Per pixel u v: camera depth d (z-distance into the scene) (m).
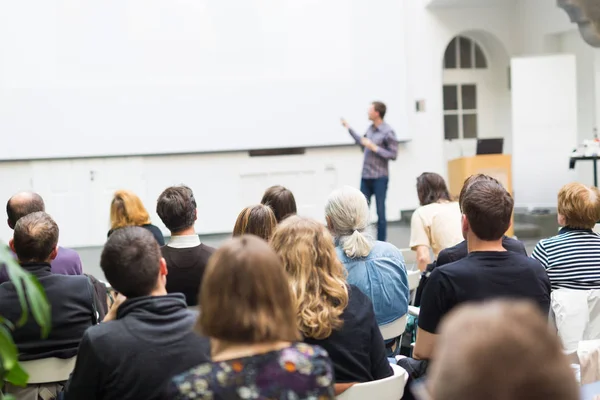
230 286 1.59
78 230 9.86
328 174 10.66
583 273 3.43
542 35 10.84
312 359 1.58
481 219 2.78
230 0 10.09
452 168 9.76
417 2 10.86
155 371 2.08
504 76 11.64
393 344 3.33
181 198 3.65
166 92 9.97
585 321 3.33
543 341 0.88
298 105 10.38
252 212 3.41
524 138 10.29
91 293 2.98
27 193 4.27
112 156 9.91
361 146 9.68
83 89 9.72
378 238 9.01
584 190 3.52
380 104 8.96
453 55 11.56
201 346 2.12
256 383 1.53
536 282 2.77
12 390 2.88
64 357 2.88
